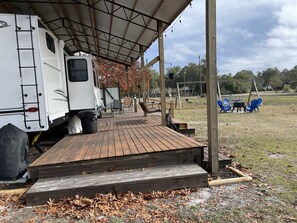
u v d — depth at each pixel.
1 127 4.03
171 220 2.50
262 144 5.64
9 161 3.59
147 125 7.09
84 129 5.96
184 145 3.94
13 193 3.30
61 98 5.69
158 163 3.72
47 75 4.57
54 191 3.01
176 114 13.84
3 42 3.97
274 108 15.64
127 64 15.58
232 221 2.43
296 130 7.46
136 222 2.50
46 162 3.51
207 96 3.69
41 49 4.24
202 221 2.45
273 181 3.38
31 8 7.36
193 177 3.26
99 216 2.65
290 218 2.43
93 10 7.51
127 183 3.13
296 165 4.06
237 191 3.11
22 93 4.06
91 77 7.11
